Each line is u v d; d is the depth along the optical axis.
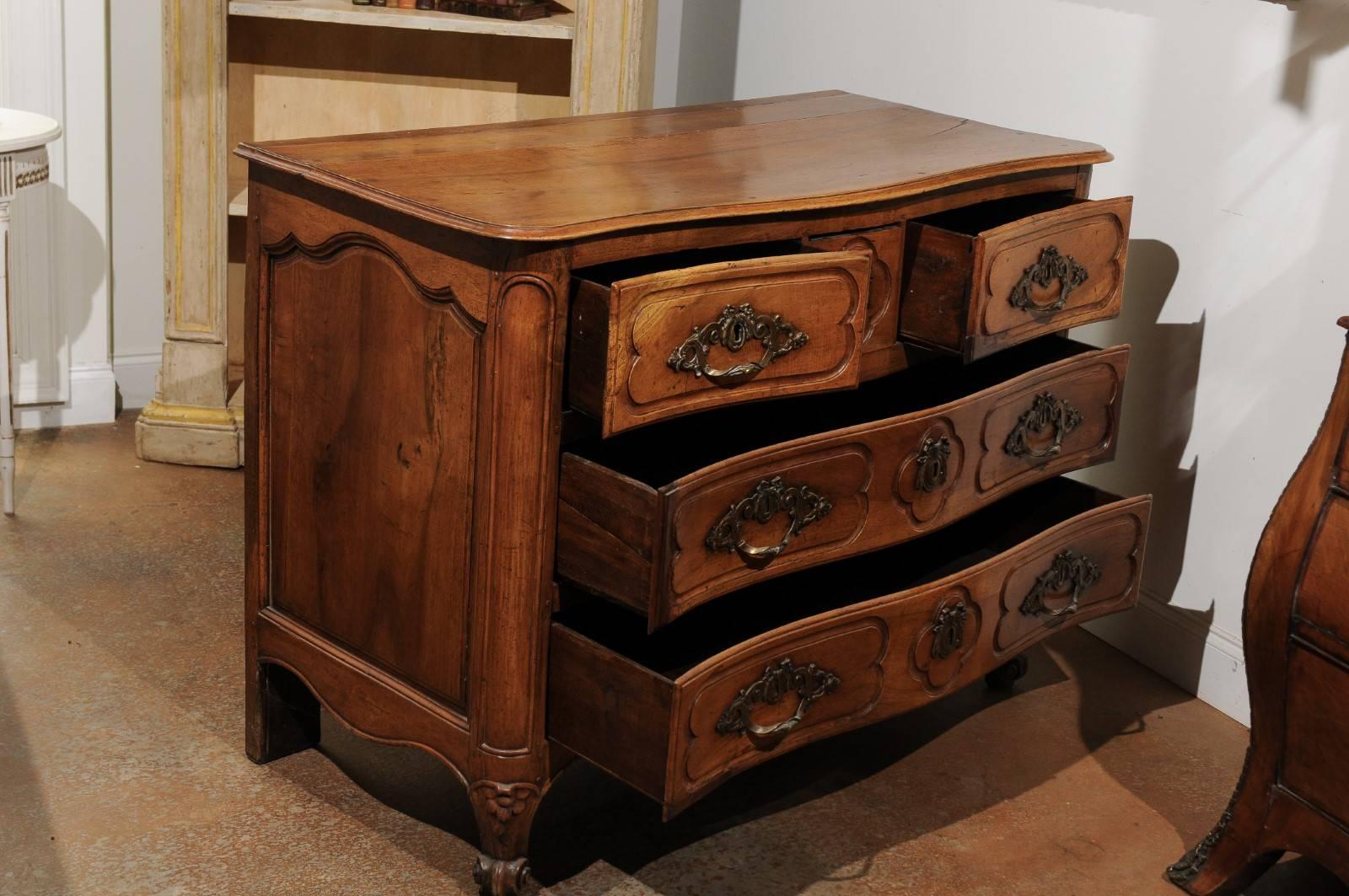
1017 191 2.35
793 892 2.09
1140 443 2.84
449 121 3.64
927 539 2.55
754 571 1.93
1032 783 2.42
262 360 2.11
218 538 3.07
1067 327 2.35
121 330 3.68
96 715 2.38
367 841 2.13
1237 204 2.59
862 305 1.98
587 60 3.35
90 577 2.84
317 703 2.35
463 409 1.84
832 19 3.57
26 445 3.43
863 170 2.18
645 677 1.80
